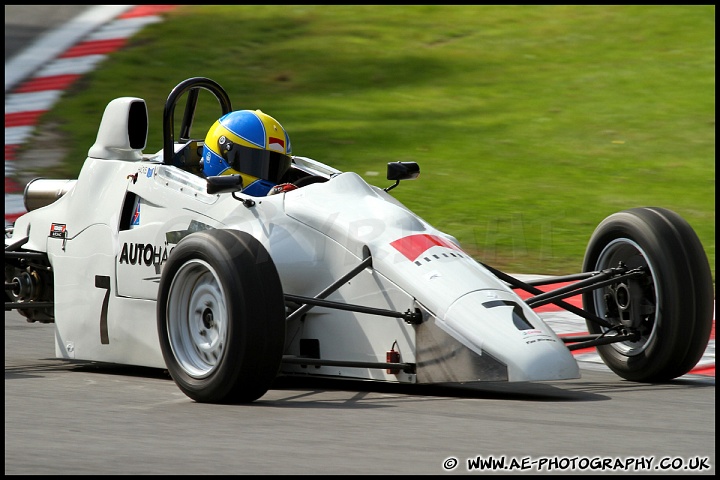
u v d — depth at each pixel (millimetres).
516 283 21469
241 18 79250
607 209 43938
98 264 22406
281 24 78188
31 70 67750
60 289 23219
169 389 19797
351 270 19250
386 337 19078
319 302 18703
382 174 49438
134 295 21625
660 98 62469
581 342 20875
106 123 23469
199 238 18172
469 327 17984
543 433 15297
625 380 21125
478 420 16281
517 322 18125
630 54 71438
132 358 21734
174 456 13859
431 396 18781
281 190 21453
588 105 61688
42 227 24219
